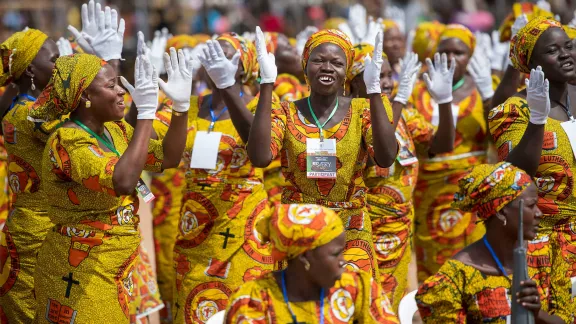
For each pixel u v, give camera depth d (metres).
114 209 9.48
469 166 14.19
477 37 18.17
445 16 33.09
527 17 15.46
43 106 9.49
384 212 12.53
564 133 10.29
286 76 15.94
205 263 11.86
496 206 7.92
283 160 10.35
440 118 12.89
